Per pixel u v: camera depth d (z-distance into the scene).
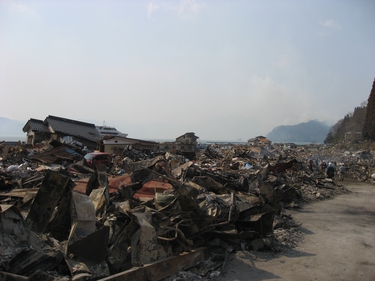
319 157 46.47
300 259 6.81
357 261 6.70
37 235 4.73
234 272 6.00
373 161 38.72
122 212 5.79
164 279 5.26
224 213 7.47
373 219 11.11
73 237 4.68
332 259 6.82
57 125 38.91
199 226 6.57
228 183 12.47
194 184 9.70
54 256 4.37
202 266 6.03
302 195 15.90
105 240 4.77
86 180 10.01
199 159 32.22
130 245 5.20
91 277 4.40
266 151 45.81
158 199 7.07
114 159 24.62
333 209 13.22
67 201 5.21
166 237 5.84
